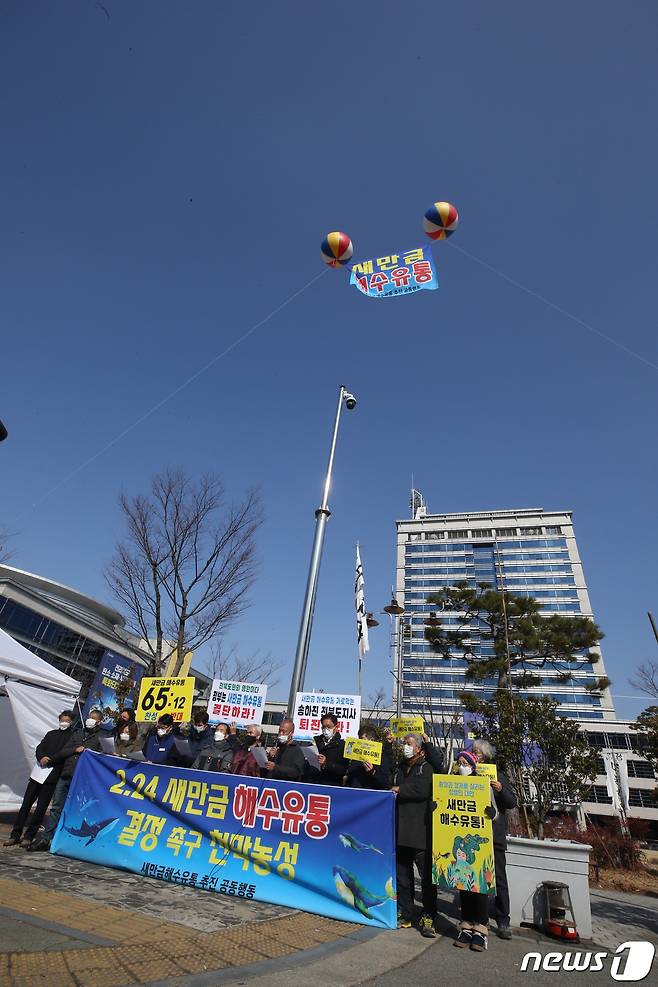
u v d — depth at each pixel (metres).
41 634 46.22
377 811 5.40
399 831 5.34
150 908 4.64
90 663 49.12
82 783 6.60
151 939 3.90
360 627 12.65
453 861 5.00
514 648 28.78
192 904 4.92
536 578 79.94
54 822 6.79
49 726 9.52
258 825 5.70
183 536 18.94
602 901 9.23
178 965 3.51
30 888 4.76
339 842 5.38
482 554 83.88
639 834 29.66
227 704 10.13
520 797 12.74
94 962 3.36
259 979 3.44
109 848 6.05
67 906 4.39
